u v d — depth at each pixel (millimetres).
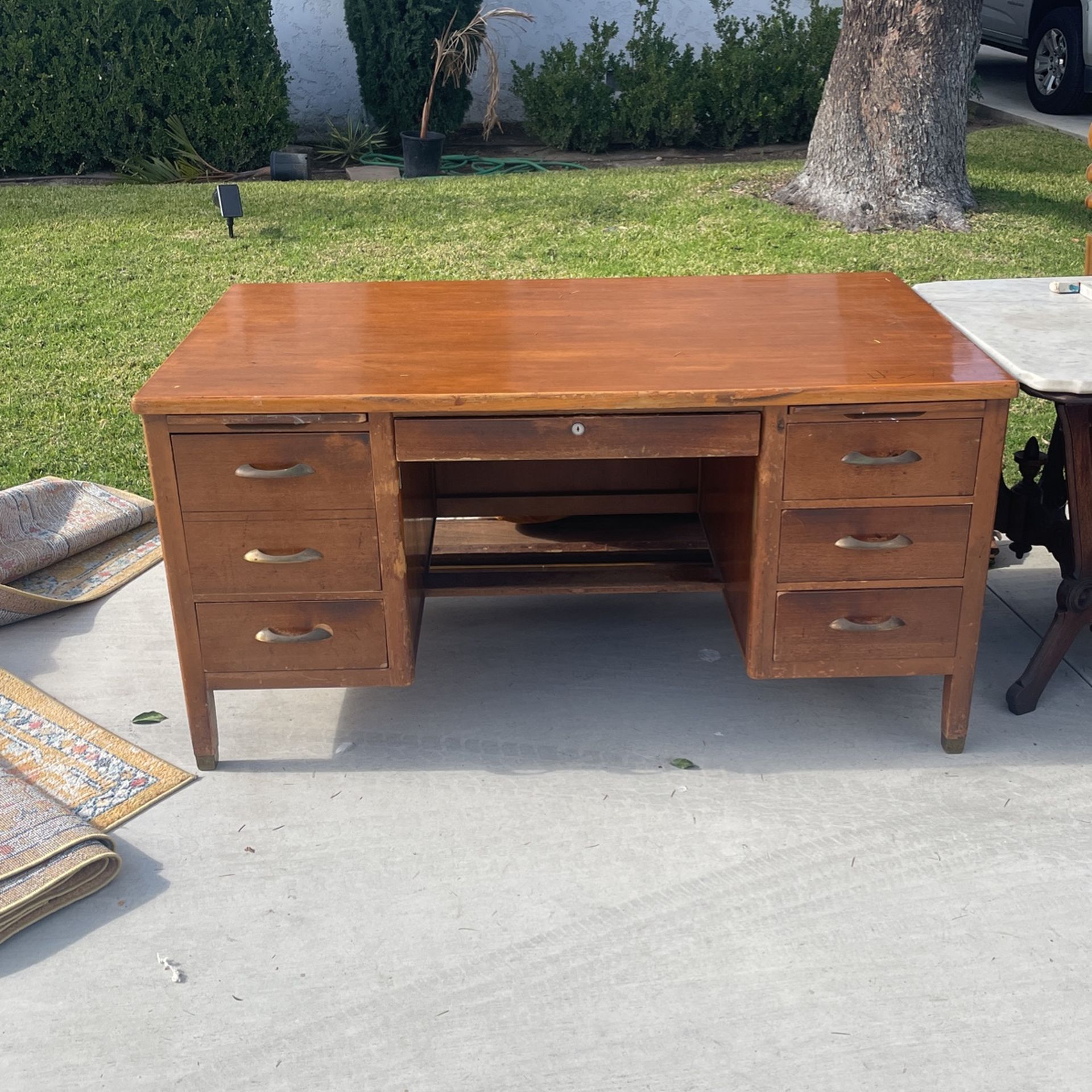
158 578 3709
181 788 2721
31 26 8039
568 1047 2027
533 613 3514
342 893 2387
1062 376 2414
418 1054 2020
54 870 2311
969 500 2531
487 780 2725
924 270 5582
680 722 2939
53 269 5922
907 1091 1931
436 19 8773
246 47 8344
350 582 2600
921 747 2828
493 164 8859
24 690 3074
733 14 10070
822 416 2453
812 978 2158
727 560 2908
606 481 3334
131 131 8477
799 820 2576
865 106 6270
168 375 2547
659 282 3352
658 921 2297
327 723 2967
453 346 2742
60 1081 1979
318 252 6078
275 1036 2061
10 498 3764
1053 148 7918
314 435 2461
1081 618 2861
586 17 10031
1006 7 9617
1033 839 2498
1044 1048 2004
